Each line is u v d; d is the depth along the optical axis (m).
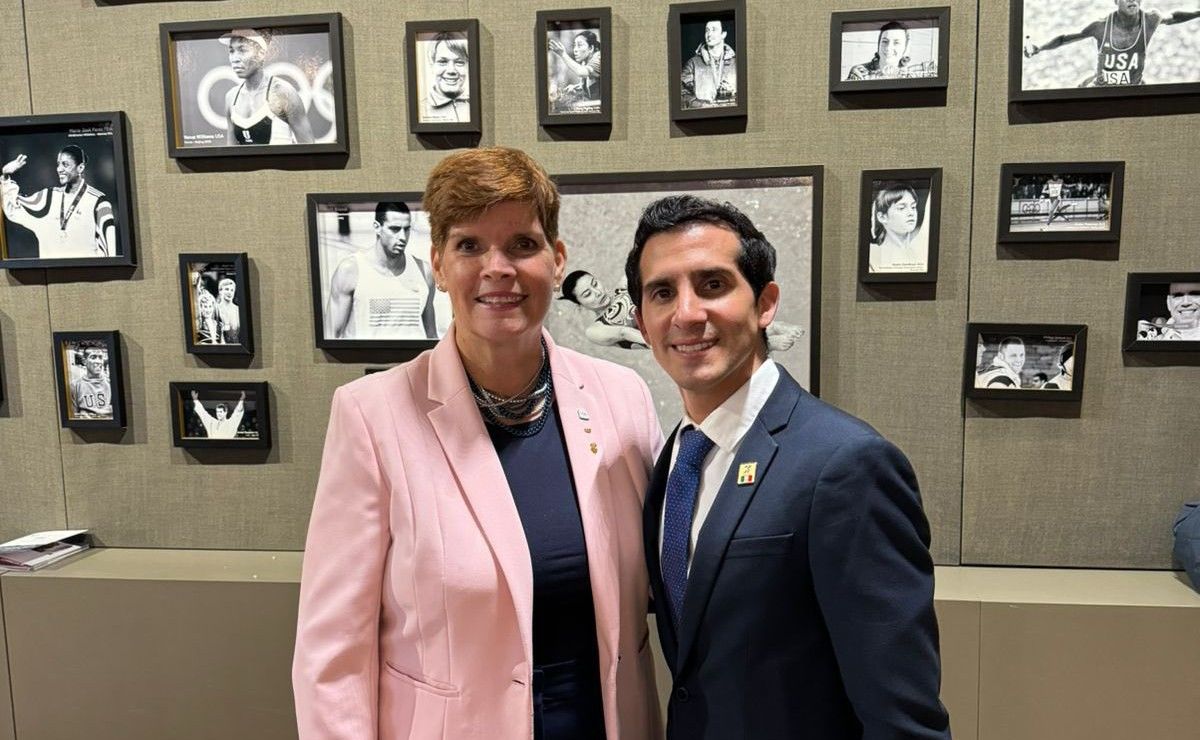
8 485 2.12
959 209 1.81
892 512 0.91
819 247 1.82
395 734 1.10
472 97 1.88
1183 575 1.81
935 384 1.85
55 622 1.91
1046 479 1.85
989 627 1.68
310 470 2.04
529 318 1.10
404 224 1.94
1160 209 1.76
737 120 1.85
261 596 1.85
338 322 1.98
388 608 1.12
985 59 1.78
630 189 1.88
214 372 2.04
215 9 1.96
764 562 0.96
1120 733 1.66
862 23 1.79
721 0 1.81
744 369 1.06
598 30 1.86
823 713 0.97
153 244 2.03
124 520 2.11
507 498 1.10
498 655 1.07
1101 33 1.73
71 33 2.00
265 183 1.99
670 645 1.10
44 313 2.08
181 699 1.89
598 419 1.24
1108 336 1.80
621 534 1.19
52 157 2.03
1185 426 1.80
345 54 1.93
